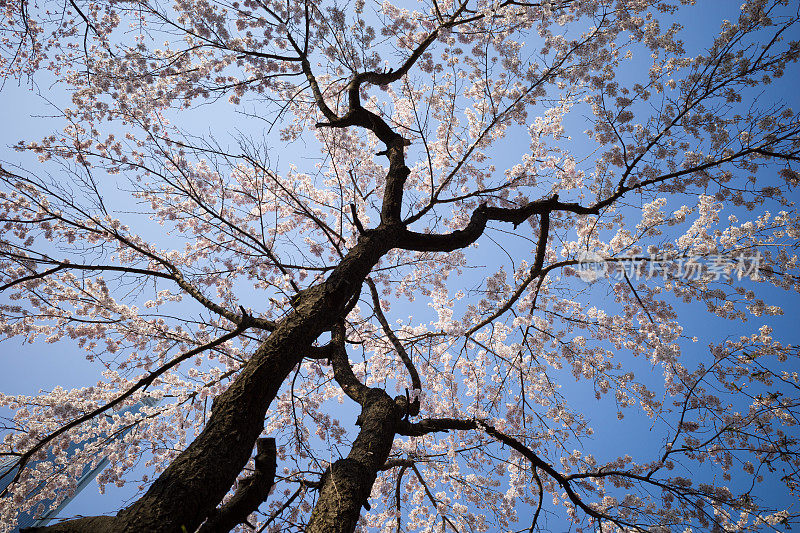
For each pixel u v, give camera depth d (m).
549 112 6.75
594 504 5.75
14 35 5.86
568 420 6.93
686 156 5.75
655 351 6.46
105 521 2.16
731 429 5.57
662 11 5.56
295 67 6.50
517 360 6.68
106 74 5.79
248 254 6.38
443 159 7.45
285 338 3.25
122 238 4.85
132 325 6.07
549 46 6.01
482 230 5.48
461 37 6.29
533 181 6.86
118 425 5.95
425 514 7.56
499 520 6.90
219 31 5.93
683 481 5.41
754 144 5.42
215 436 2.60
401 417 4.36
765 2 4.96
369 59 5.65
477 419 5.64
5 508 5.35
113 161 5.92
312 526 2.86
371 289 6.70
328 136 7.42
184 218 6.88
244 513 2.71
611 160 5.96
